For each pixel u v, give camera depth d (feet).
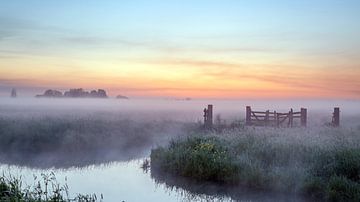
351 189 40.19
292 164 48.03
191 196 44.24
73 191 44.50
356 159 45.19
